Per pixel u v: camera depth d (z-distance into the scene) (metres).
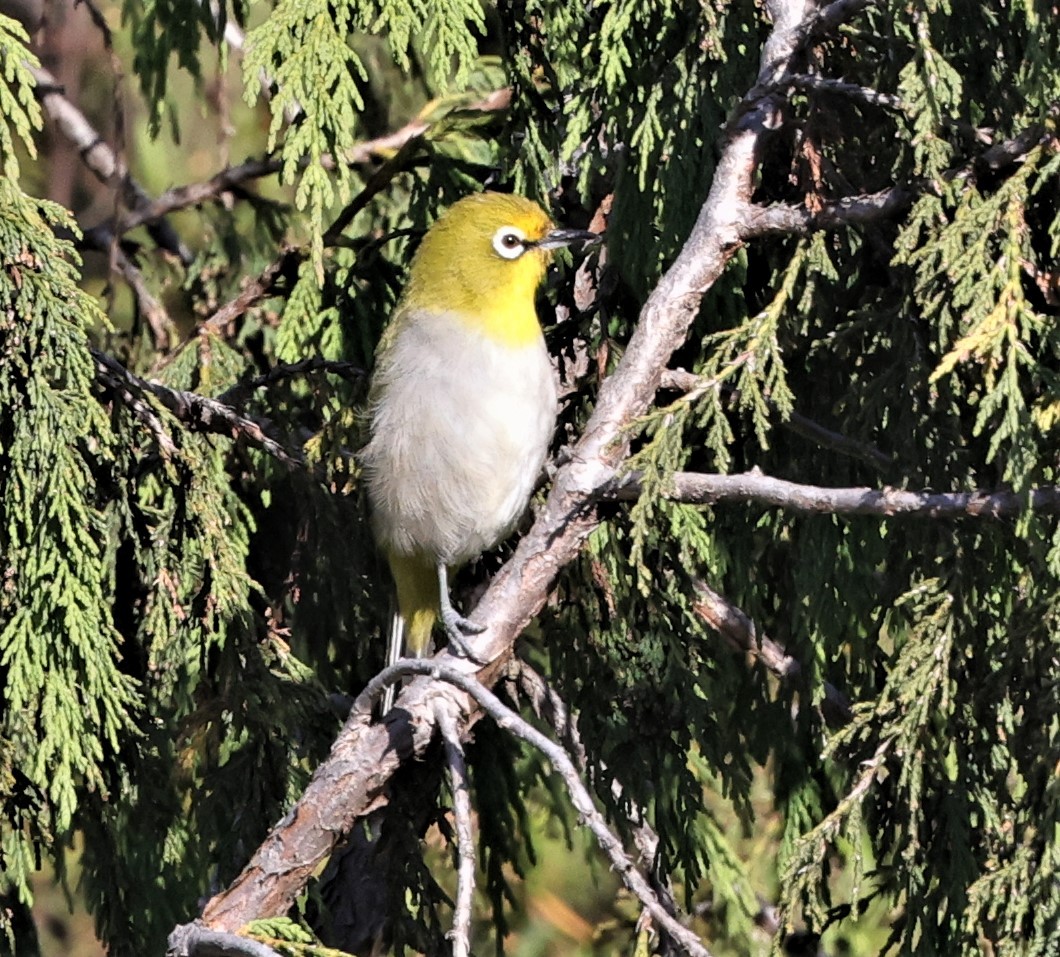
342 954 7.80
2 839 8.37
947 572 8.45
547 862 15.15
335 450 10.70
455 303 10.30
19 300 7.79
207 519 9.00
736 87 9.51
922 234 8.84
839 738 8.45
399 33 9.10
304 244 11.20
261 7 15.28
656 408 10.01
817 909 8.45
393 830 9.85
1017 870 8.19
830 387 9.91
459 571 11.57
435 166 11.22
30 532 7.95
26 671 7.98
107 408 9.02
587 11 10.32
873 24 9.14
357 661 11.73
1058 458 8.34
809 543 9.51
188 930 8.00
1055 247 7.83
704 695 10.51
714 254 8.71
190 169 16.44
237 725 9.29
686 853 10.49
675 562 10.29
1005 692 8.51
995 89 8.87
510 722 7.54
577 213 11.62
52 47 15.83
